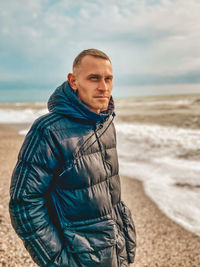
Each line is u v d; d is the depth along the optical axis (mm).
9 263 2531
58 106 1131
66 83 1173
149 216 4562
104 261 1127
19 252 2746
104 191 1200
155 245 3590
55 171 1095
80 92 1115
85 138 1159
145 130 14734
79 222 1118
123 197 5547
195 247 3520
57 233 1095
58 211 1128
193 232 3943
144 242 3676
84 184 1115
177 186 6020
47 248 1045
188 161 7957
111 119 1399
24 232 1023
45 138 1046
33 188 1013
